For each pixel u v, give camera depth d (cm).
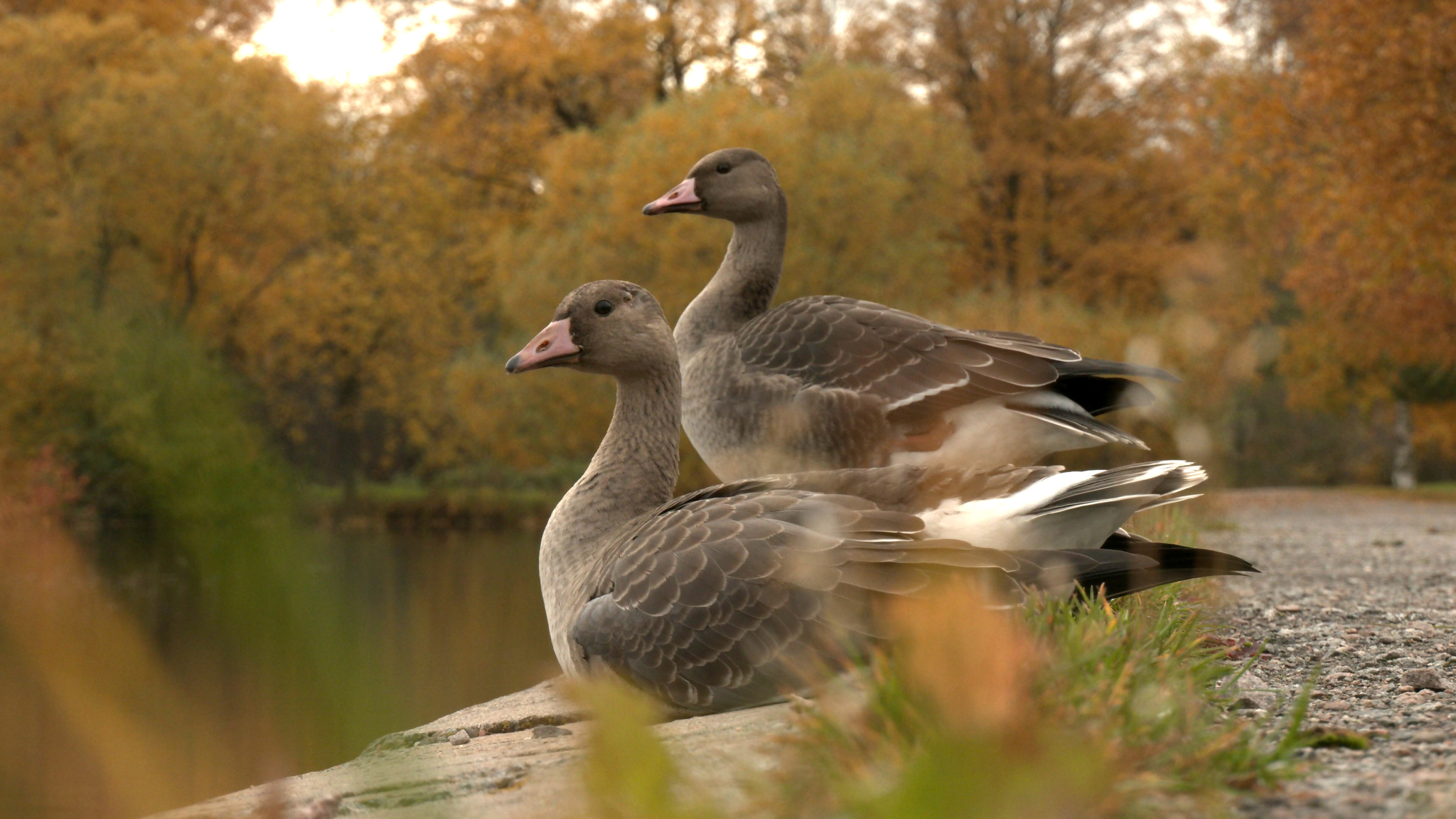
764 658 395
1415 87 2003
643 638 414
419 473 3438
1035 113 3738
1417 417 3844
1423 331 2691
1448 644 548
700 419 686
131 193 2764
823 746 270
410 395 3294
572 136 3069
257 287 3017
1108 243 3725
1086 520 419
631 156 2783
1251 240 3012
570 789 187
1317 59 2117
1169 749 277
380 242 3338
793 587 392
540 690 582
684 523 430
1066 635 328
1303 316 3381
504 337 3419
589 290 530
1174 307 2270
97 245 2727
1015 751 198
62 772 721
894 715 272
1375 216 2105
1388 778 285
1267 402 3738
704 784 287
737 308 771
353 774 416
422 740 469
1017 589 372
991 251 3866
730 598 400
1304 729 336
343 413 2308
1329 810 256
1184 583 632
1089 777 201
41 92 2881
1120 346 2486
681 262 2689
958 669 203
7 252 2595
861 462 640
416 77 3481
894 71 3434
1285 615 660
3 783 704
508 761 377
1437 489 3144
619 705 176
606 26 3506
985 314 2719
